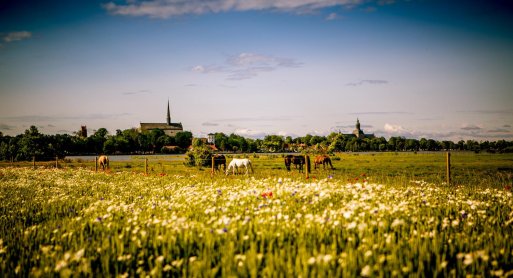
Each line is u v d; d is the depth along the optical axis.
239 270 4.79
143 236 6.31
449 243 5.64
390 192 10.20
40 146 73.56
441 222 7.07
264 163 52.38
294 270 4.64
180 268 5.22
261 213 7.82
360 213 7.25
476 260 4.81
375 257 4.93
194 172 30.80
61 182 19.56
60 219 9.04
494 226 6.84
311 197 9.43
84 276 4.99
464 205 8.84
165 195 12.73
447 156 17.14
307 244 5.72
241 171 31.09
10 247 6.61
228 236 6.09
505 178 20.83
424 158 68.38
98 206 10.16
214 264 5.24
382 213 7.20
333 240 5.85
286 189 10.66
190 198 10.25
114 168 40.22
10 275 5.29
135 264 5.48
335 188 11.04
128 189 15.70
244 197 10.01
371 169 34.47
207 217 7.56
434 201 9.38
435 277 4.54
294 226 6.51
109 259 5.54
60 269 5.10
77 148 180.25
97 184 18.50
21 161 71.06
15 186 18.19
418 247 5.34
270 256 5.01
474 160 56.56
